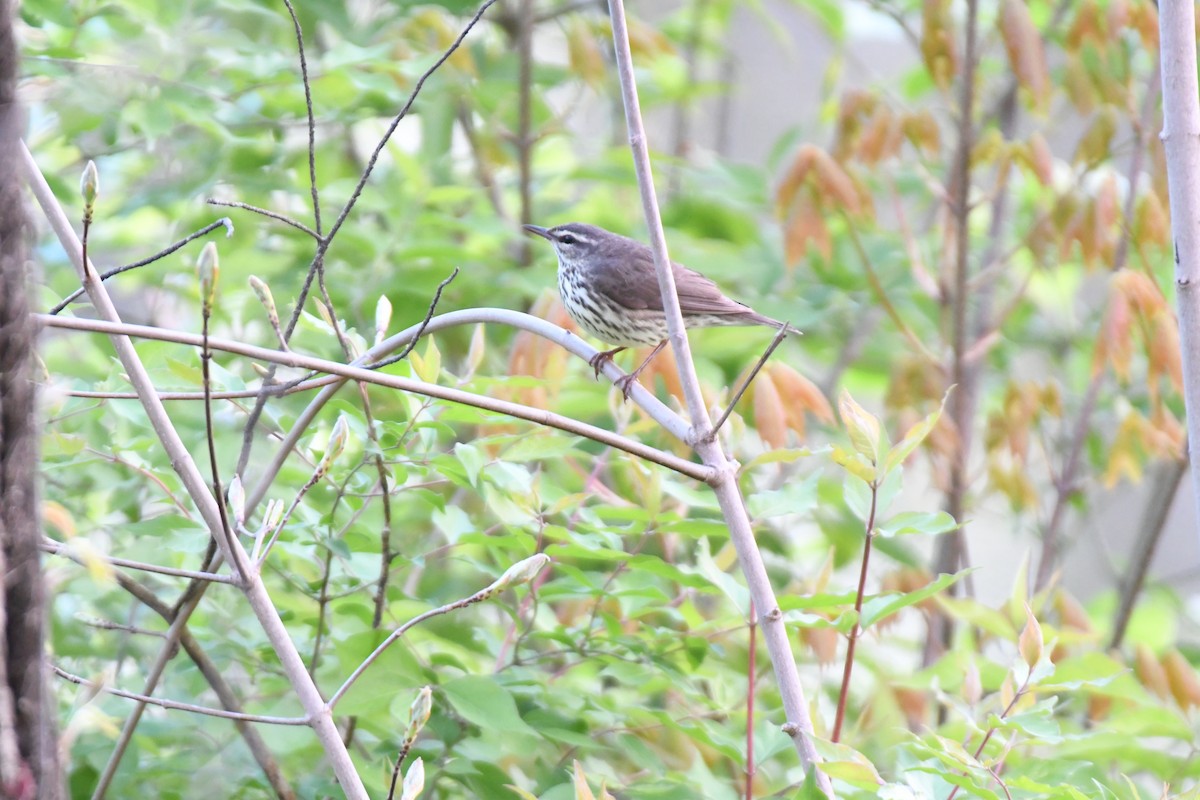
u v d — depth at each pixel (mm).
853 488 6605
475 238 13180
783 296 13555
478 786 7457
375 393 11016
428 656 8773
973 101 11836
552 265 12867
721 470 6355
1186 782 8648
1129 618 12281
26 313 4383
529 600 8047
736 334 12609
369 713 7172
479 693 6918
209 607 8766
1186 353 6504
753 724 7602
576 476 11398
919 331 14289
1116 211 10898
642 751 7562
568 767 7773
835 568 12742
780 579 12297
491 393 9422
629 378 9188
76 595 7984
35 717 4312
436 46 12836
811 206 11297
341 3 12500
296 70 10969
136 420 7434
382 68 11008
